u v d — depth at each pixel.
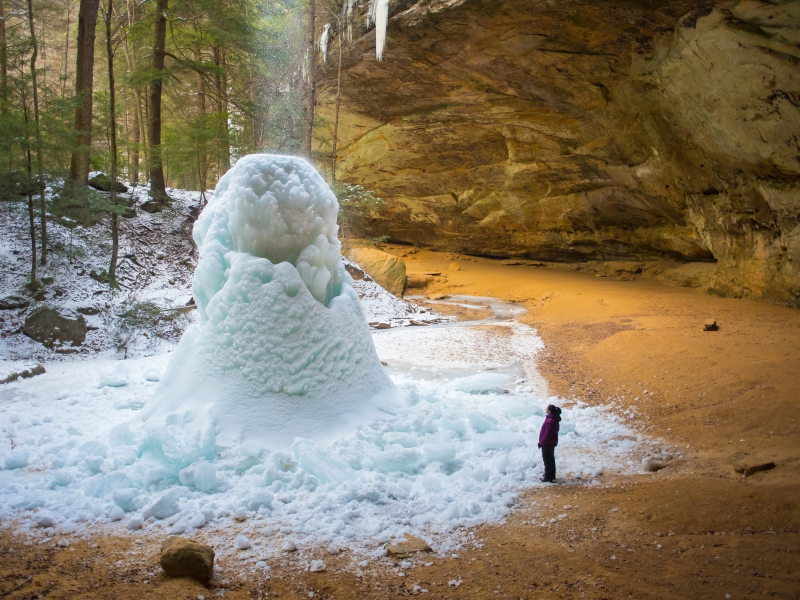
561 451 7.79
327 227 8.93
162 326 15.13
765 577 4.41
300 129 22.84
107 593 4.26
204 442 6.78
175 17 21.41
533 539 5.24
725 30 13.89
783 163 15.06
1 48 16.62
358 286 20.53
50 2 24.83
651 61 16.83
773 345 11.52
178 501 5.87
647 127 19.28
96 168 22.55
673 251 24.09
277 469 6.47
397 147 28.31
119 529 5.39
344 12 21.27
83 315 14.97
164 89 26.64
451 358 13.43
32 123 15.12
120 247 18.44
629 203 23.78
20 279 15.52
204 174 22.64
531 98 21.30
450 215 31.91
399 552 4.92
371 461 6.77
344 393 8.03
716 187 18.16
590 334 14.73
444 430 8.05
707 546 4.95
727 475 6.63
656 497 5.93
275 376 7.64
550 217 27.67
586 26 16.64
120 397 9.93
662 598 4.21
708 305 16.86
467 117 24.36
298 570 4.68
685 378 10.29
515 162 25.94
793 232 15.82
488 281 25.94
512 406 9.14
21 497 5.85
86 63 18.69
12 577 4.47
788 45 13.09
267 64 23.53
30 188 15.52
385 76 22.58
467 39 18.80
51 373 11.88
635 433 8.61
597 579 4.51
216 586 4.42
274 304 7.83
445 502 6.00
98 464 6.54
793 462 6.64
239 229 8.23
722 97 15.34
